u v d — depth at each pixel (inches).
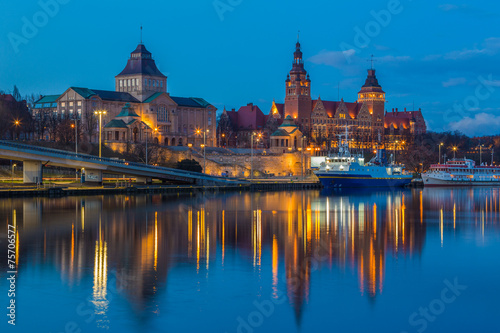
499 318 2615.7
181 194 7682.1
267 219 5310.0
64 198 6643.7
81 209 5689.0
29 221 4874.5
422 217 5629.9
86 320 2541.8
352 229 4744.1
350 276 3164.4
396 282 3065.9
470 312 2677.2
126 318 2559.1
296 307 2706.7
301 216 5595.5
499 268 3358.8
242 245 3964.1
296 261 3484.3
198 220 5152.6
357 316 2628.0
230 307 2691.9
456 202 7367.1
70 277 3075.8
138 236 4264.3
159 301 2743.6
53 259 3462.1
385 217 5605.3
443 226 4960.6
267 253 3700.8
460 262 3496.6
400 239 4269.2
